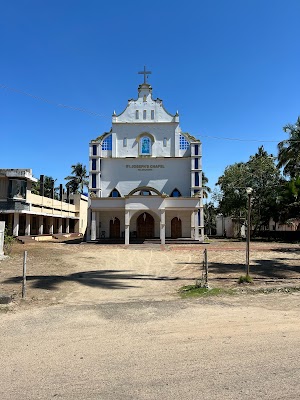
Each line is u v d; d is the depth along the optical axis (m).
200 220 34.62
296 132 37.88
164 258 20.88
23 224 39.62
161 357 5.21
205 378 4.47
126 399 3.97
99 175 35.66
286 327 6.65
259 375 4.54
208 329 6.59
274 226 53.69
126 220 31.70
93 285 11.94
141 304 8.70
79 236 53.69
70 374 4.66
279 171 43.12
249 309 8.09
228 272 14.74
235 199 45.31
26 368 4.88
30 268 15.86
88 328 6.74
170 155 36.59
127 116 36.94
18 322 7.17
